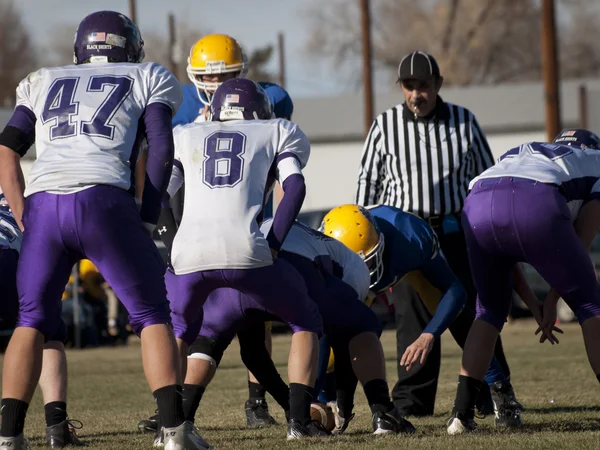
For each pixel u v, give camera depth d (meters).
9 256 17.80
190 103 22.44
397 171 23.34
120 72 14.97
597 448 14.42
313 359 16.30
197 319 16.59
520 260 17.05
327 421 17.75
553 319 17.77
